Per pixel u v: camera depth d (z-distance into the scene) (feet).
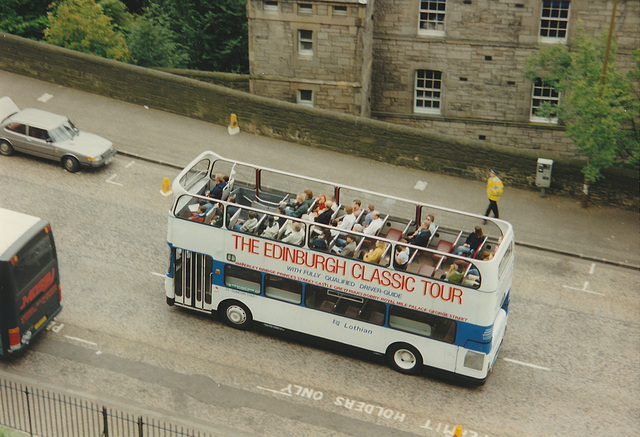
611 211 113.39
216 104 123.95
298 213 85.51
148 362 82.74
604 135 107.76
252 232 82.43
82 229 99.86
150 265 95.14
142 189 108.68
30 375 80.23
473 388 82.53
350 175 117.39
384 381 82.64
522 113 135.03
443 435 77.25
